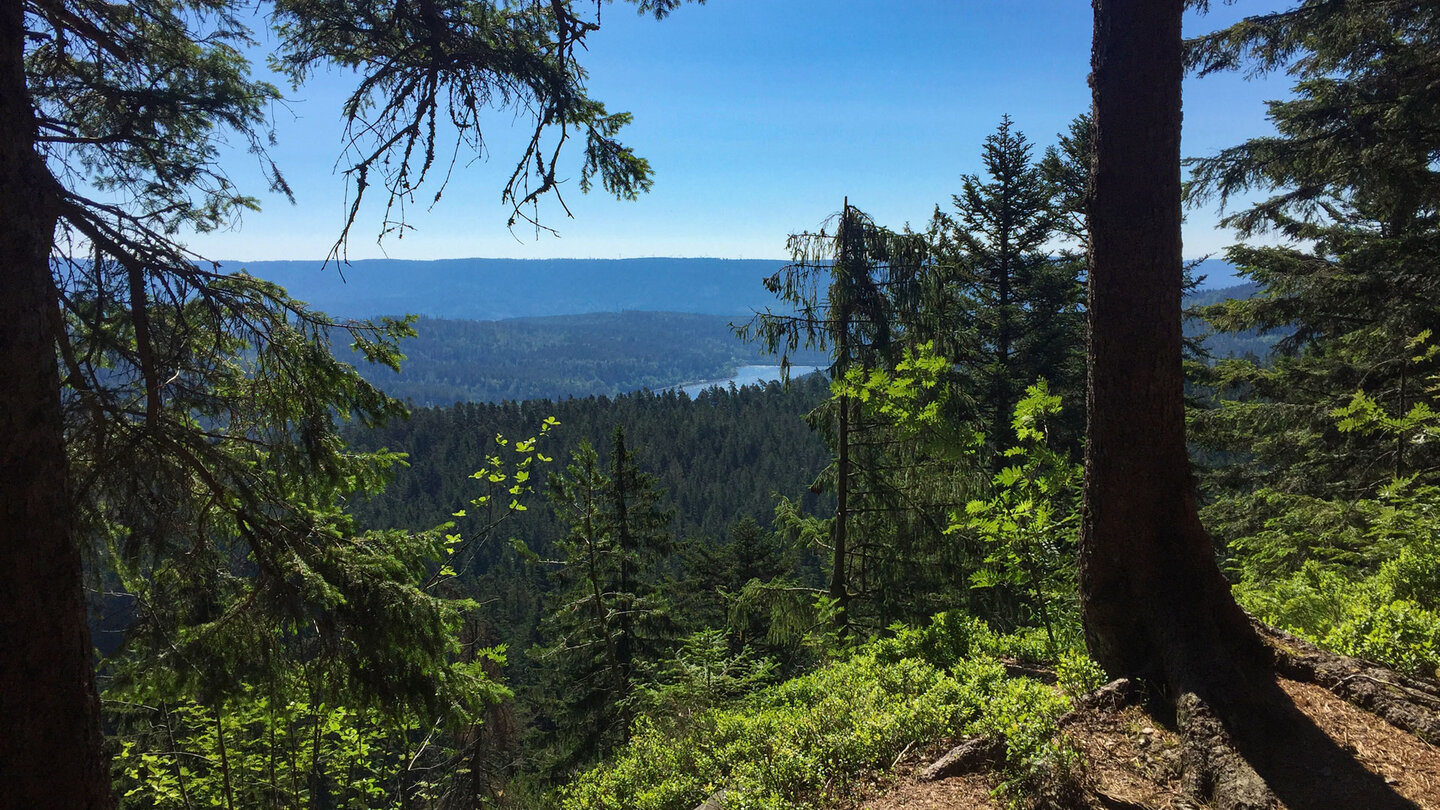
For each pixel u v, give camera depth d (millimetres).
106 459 4371
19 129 3705
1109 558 4301
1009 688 4258
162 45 4688
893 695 4965
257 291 5160
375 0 4020
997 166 15562
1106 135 4137
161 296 4785
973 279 16047
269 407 5414
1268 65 8969
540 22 4492
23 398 3666
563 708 15727
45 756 3723
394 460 6309
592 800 5633
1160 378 4098
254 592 5000
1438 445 8102
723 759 4883
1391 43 8750
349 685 5359
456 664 6121
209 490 4957
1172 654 3955
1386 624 4312
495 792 14273
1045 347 14688
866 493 9617
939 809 3510
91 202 4277
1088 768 3527
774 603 9750
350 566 5352
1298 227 12789
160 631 5055
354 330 5645
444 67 3863
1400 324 9414
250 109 4902
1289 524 7355
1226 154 9750
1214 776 3234
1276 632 4324
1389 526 6250
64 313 4578
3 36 3629
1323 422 9922
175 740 8195
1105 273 4199
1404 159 8742
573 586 14742
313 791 8523
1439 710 3566
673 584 20766
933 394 8703
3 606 3604
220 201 5270
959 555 8977
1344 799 3000
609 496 16656
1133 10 3996
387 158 3707
